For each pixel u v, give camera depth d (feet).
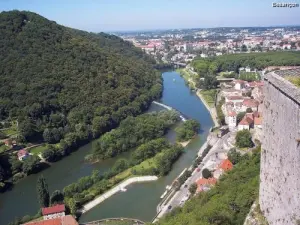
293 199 132.77
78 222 409.08
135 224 391.86
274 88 155.43
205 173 461.78
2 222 419.13
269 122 163.53
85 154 619.26
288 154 137.39
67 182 514.68
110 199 454.40
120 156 600.80
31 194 487.61
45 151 581.94
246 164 387.34
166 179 496.64
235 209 250.98
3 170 529.04
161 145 583.17
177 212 366.22
